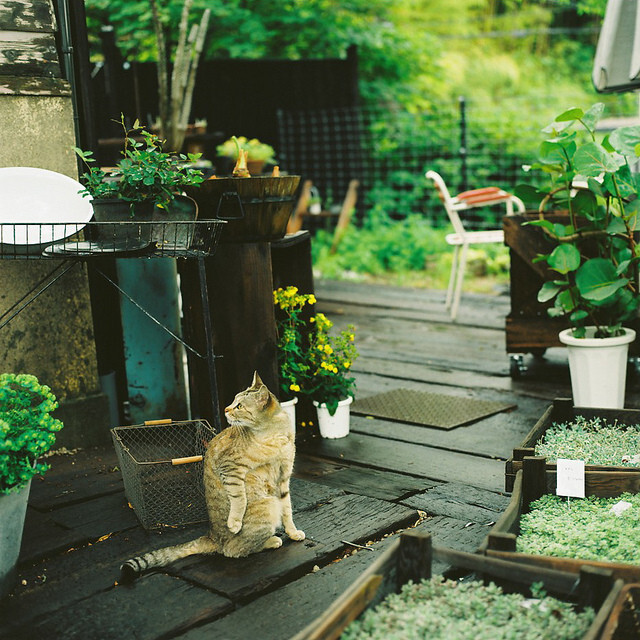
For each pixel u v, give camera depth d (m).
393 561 2.30
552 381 5.53
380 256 10.34
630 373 5.44
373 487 3.81
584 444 3.50
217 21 10.83
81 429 4.46
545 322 5.40
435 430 4.61
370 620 2.08
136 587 2.91
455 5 15.48
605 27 5.13
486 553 2.42
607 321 5.02
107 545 3.28
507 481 3.26
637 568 2.29
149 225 3.66
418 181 12.20
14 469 2.75
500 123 12.98
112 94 7.91
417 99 13.51
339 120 11.29
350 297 8.62
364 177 11.75
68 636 2.61
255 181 4.00
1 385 2.77
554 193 4.90
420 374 5.81
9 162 4.13
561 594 2.25
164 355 4.66
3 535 2.83
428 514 3.51
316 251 10.60
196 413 4.83
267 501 3.09
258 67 10.48
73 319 4.40
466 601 2.18
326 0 11.91
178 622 2.66
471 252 9.71
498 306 7.95
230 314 4.21
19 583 2.98
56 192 3.82
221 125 10.31
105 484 3.92
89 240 3.80
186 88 6.43
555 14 15.86
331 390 4.48
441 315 7.69
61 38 4.43
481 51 15.89
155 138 3.79
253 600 2.82
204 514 3.45
